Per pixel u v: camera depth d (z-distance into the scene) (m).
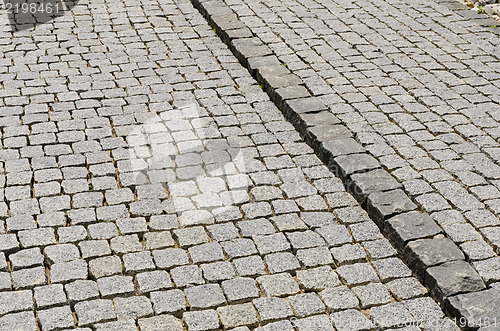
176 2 9.16
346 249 4.65
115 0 9.15
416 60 7.33
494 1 9.23
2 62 7.16
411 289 4.32
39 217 4.78
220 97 6.59
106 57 7.38
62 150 5.60
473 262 4.41
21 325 3.86
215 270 4.41
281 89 6.55
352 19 8.47
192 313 4.05
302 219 4.94
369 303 4.19
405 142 5.79
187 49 7.65
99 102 6.39
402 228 4.68
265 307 4.12
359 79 6.85
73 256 4.44
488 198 5.06
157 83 6.81
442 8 8.92
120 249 4.54
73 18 8.48
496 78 6.95
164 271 4.37
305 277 4.39
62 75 6.92
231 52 7.63
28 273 4.26
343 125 5.98
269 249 4.61
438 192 5.13
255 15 8.49
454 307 4.05
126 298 4.14
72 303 4.07
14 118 6.03
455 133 5.95
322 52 7.45
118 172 5.37
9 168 5.30
